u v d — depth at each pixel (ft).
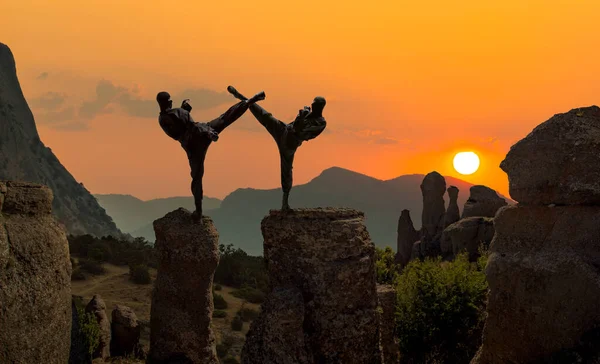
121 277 215.92
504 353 36.96
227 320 191.11
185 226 49.57
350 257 31.40
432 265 75.87
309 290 30.99
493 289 37.78
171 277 49.57
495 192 152.25
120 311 87.20
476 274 71.00
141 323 161.99
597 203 34.63
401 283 72.49
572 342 33.65
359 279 31.32
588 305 33.35
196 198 48.80
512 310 36.58
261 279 249.34
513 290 36.55
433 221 169.99
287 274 31.65
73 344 45.19
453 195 166.81
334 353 30.66
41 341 37.99
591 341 32.63
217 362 51.44
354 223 32.04
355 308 31.22
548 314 34.78
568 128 35.83
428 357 66.95
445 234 143.13
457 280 68.49
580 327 33.50
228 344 165.99
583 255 34.35
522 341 35.96
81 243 253.24
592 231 34.35
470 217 142.20
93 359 76.43
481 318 66.39
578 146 35.09
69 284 41.63
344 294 30.99
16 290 36.27
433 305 66.54
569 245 34.88
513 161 37.70
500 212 38.24
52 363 39.01
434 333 66.28
